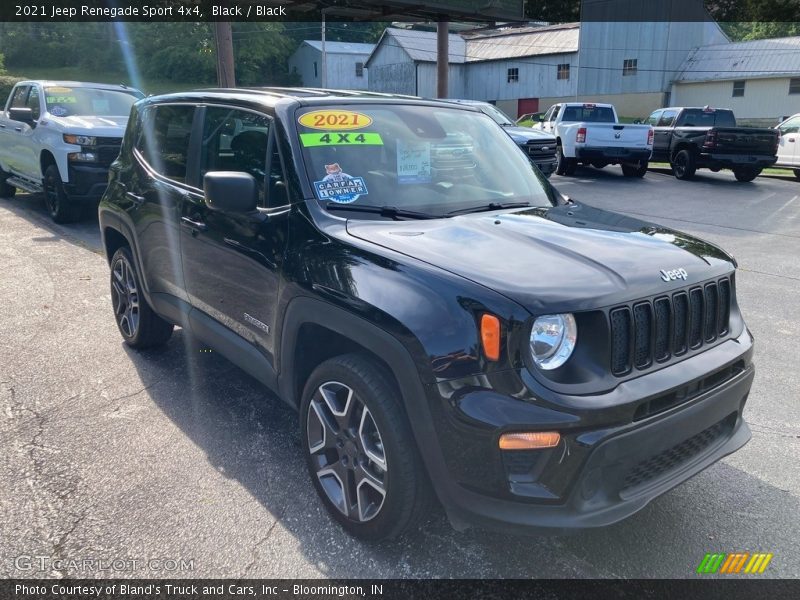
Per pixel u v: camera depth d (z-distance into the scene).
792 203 13.75
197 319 4.02
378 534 2.80
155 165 4.50
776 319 6.12
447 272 2.56
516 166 4.04
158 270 4.40
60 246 8.56
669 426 2.51
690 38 43.03
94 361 4.89
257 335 3.44
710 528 3.06
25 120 10.12
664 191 15.59
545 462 2.35
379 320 2.60
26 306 6.15
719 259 3.04
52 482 3.33
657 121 19.94
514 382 2.34
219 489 3.30
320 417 3.01
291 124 3.39
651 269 2.68
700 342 2.80
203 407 4.19
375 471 2.81
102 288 6.74
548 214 3.40
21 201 12.04
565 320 2.39
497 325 2.35
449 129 3.92
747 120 40.00
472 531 3.02
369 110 3.69
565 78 42.00
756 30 59.91
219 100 3.97
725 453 2.88
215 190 3.12
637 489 2.54
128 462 3.54
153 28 59.47
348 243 2.91
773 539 2.98
